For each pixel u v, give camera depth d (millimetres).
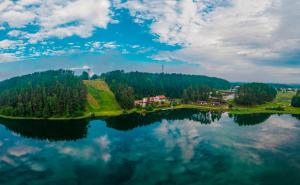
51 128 127625
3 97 191375
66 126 132875
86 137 106750
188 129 121750
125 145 93375
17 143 97750
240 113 181500
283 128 125000
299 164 72875
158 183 60688
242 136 106375
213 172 66938
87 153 84062
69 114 163000
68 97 171250
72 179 63594
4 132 118250
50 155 82250
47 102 166375
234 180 62281
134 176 64938
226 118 159750
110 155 81688
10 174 66812
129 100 195250
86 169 69812
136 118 158875
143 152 84312
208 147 89500
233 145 92062
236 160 76000
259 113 183000
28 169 70188
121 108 196125
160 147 90062
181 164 72938
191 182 61250
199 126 129875
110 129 123562
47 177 64750
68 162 75500
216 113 183750
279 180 62500
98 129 123875
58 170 69312
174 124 136375
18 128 127688
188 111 193375
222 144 93562
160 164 72875
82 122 145000
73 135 111062
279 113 184125
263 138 102938
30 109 163875
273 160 76062
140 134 111250
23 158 79562
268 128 124875
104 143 96562
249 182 61438
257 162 74562
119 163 74188
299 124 137625
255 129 122000
